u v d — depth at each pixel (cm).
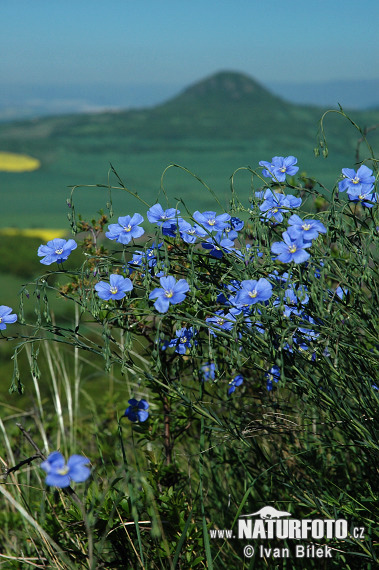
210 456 211
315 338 162
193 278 156
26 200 14288
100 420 320
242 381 201
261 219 170
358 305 166
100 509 167
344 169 181
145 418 200
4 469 198
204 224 176
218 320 174
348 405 169
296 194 201
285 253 155
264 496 197
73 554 175
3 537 240
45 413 337
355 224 174
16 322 155
